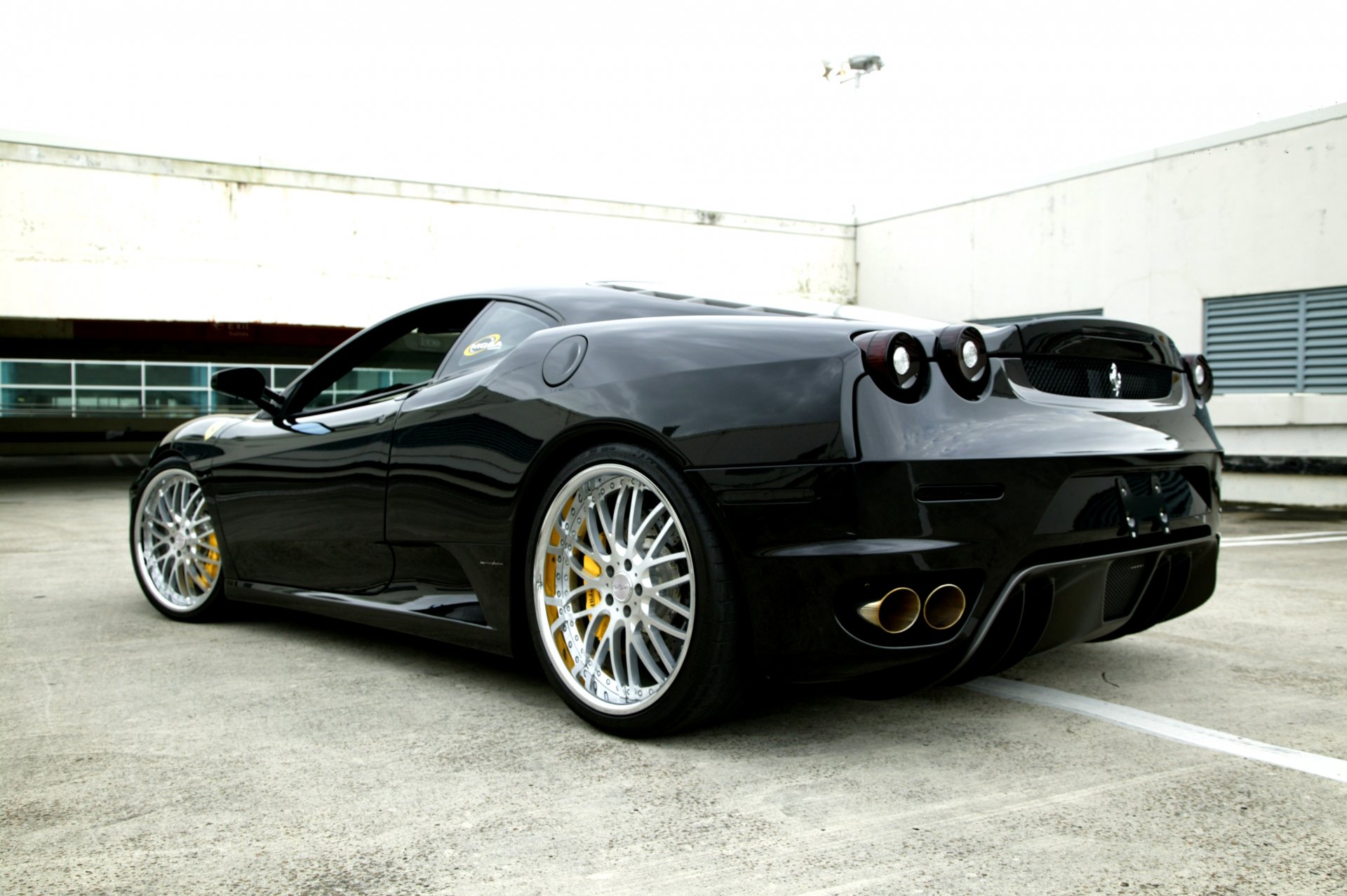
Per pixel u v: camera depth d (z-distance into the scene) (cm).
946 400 174
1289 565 438
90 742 197
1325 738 195
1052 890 132
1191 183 938
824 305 238
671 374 190
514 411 213
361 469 251
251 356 2333
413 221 1073
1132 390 211
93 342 2138
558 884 135
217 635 300
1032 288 1092
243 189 991
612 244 1184
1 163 895
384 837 151
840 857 142
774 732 200
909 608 167
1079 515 182
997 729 201
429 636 238
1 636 300
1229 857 142
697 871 138
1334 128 832
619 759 184
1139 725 204
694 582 182
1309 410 752
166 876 138
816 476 169
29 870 140
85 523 684
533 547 209
